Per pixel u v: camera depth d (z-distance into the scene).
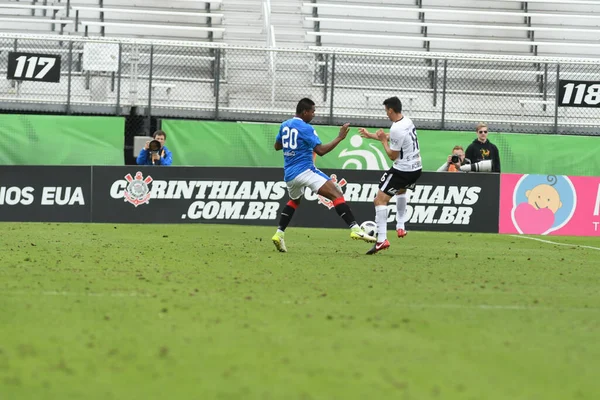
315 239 49.31
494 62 69.62
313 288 27.22
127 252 38.09
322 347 17.73
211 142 61.59
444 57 65.38
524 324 21.50
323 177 40.25
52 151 61.31
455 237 54.31
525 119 71.06
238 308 22.62
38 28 80.44
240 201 57.41
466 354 17.50
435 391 14.43
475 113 70.81
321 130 62.12
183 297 24.44
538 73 67.50
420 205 57.69
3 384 14.37
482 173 57.75
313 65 70.06
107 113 66.06
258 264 34.56
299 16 85.25
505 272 34.38
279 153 62.00
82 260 34.12
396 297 25.59
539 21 87.62
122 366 15.81
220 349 17.36
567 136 63.31
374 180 57.38
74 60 67.38
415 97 71.06
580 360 17.34
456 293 27.00
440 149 62.97
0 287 25.52
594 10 89.50
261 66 72.25
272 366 15.98
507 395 14.37
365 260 37.50
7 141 61.00
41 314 21.05
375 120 67.50
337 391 14.27
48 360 16.17
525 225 58.16
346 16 86.19
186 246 42.00
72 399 13.55
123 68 69.19
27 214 56.81
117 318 20.70
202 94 70.75
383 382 14.94
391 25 85.00
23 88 66.19
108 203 57.00
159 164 58.34
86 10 81.56
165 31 81.31
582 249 47.81
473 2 88.25
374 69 71.69
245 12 85.12
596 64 65.06
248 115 67.38
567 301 26.06
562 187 58.31
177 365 15.95
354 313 22.25
